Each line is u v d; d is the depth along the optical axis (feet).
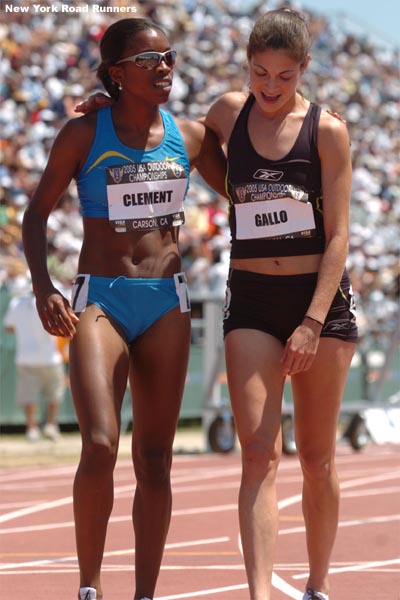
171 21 331.77
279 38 55.21
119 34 57.57
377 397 191.72
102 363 55.36
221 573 80.02
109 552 89.40
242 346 56.54
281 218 57.06
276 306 57.21
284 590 73.46
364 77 388.98
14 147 247.29
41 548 91.86
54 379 180.55
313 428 58.70
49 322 55.83
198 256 239.30
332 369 57.72
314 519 60.03
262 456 54.70
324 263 56.24
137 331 57.72
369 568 82.53
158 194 58.18
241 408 55.57
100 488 54.44
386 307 253.65
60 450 175.63
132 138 57.98
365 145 352.69
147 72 57.11
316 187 57.11
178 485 139.03
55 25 288.30
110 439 54.29
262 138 57.31
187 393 205.26
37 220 57.82
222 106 59.41
